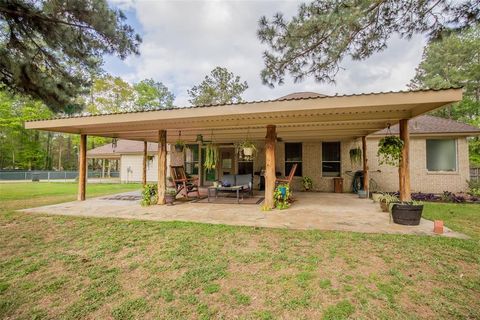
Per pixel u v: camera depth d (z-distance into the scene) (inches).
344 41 204.2
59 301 95.3
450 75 740.0
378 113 214.7
